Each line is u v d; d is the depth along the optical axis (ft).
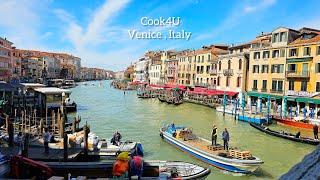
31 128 82.53
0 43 228.84
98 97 239.09
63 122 72.28
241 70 162.61
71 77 519.19
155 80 320.09
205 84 203.82
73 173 43.88
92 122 115.44
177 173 45.52
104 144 63.05
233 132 96.99
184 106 177.06
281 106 132.67
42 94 120.78
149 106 176.86
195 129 102.68
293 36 133.69
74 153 54.75
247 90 161.17
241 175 54.70
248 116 118.11
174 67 261.65
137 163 36.09
